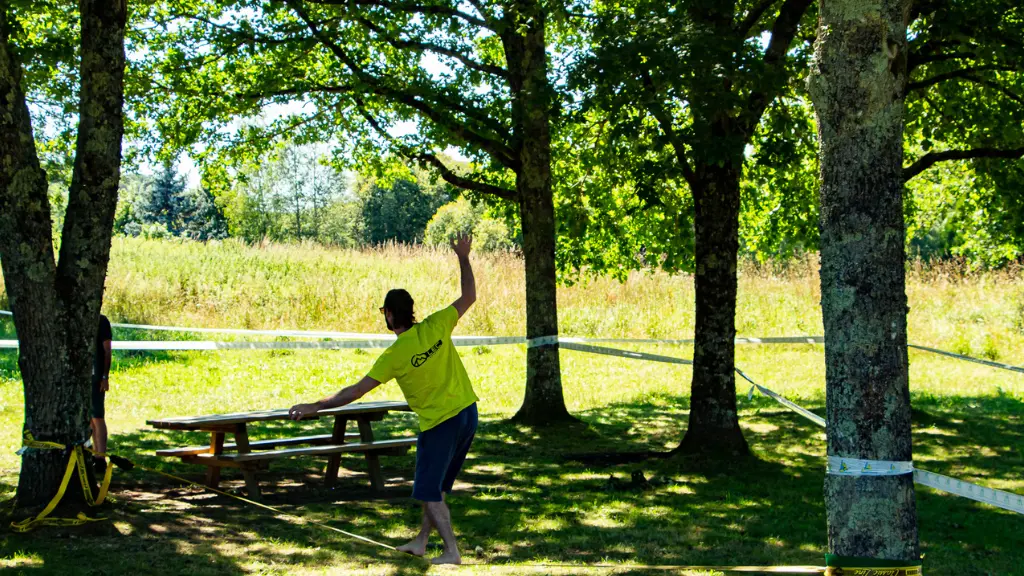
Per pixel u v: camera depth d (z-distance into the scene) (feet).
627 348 67.10
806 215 43.57
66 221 20.01
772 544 20.71
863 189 12.30
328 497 25.38
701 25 27.94
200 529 20.16
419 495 17.76
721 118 29.48
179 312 67.15
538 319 39.99
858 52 12.24
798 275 84.28
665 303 76.59
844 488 12.54
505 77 39.75
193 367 53.67
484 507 24.27
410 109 40.14
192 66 39.45
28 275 19.30
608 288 77.51
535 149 39.11
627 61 27.32
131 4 36.88
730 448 31.22
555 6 32.91
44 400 19.65
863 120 12.27
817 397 48.75
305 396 48.34
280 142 45.39
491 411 45.03
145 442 33.83
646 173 30.96
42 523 18.90
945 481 14.17
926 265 85.25
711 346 31.55
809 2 30.30
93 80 19.85
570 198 44.70
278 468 29.91
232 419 24.29
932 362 62.34
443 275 78.59
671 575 17.28
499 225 112.98
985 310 71.61
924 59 33.63
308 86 39.96
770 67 27.25
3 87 18.93
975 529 22.68
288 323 67.36
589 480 28.43
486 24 37.24
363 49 41.52
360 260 83.10
